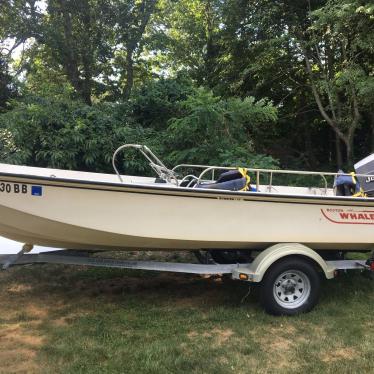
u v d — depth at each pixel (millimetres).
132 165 7680
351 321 4566
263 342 4082
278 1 11031
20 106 8094
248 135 9938
